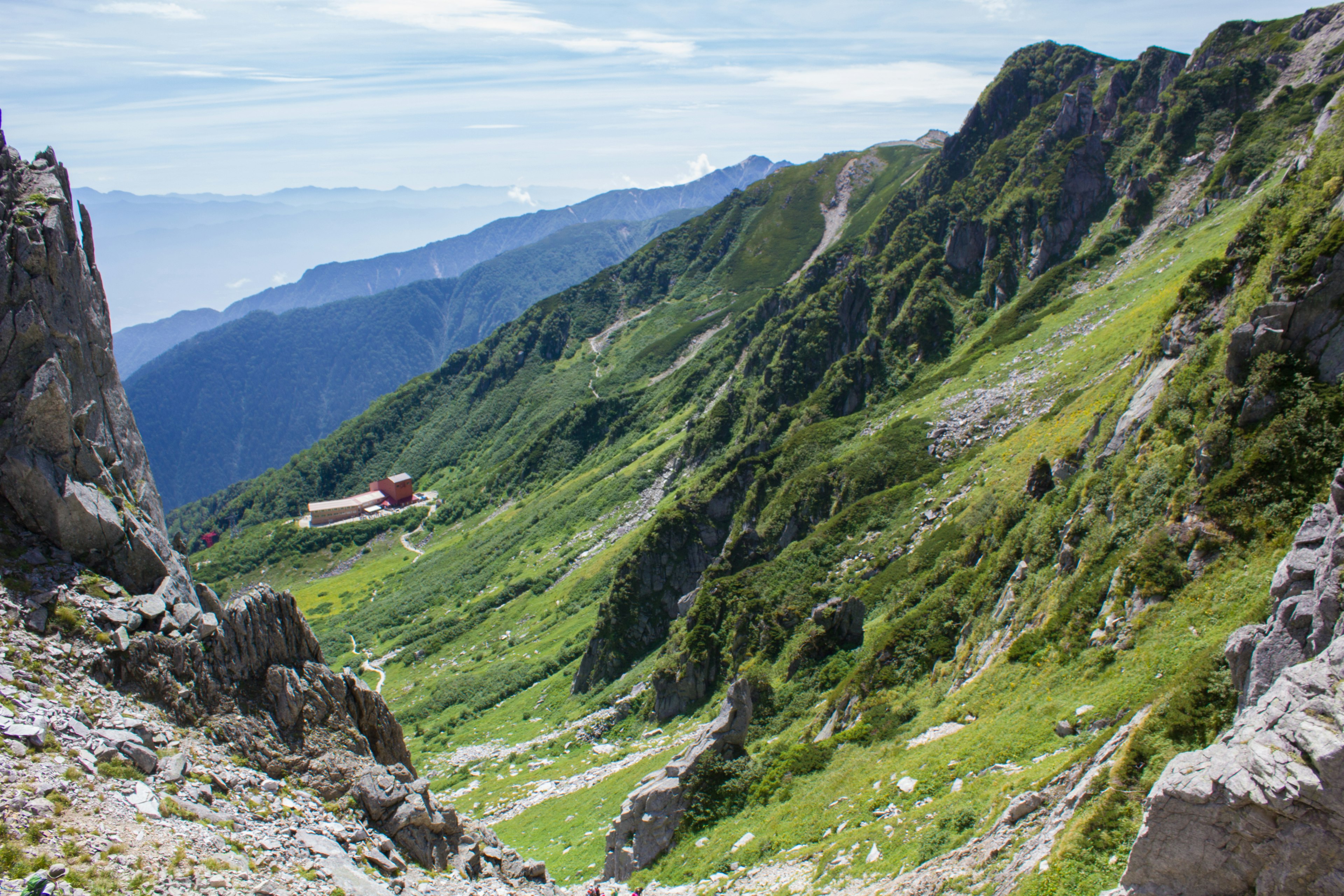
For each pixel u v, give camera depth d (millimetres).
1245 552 31406
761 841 40000
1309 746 15680
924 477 93812
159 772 23281
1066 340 110312
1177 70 181125
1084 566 40531
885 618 64688
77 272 30016
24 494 26812
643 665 107562
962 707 40969
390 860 26938
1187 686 22969
